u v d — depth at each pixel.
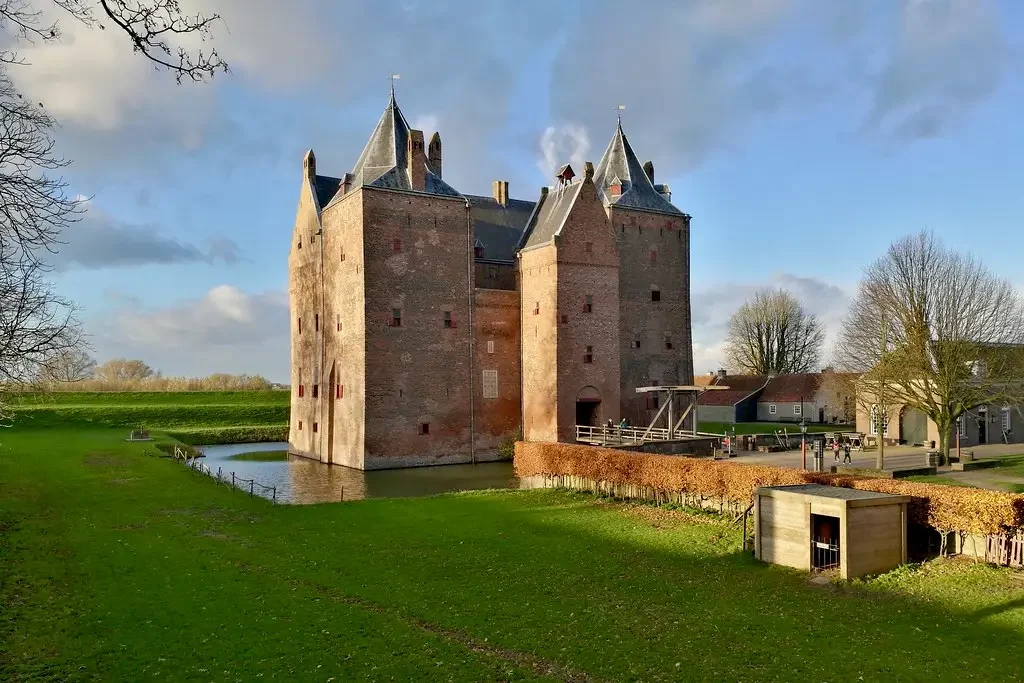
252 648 12.37
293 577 17.17
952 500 17.52
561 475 31.19
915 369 37.28
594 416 48.75
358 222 45.09
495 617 14.20
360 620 13.87
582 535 22.00
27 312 13.63
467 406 47.84
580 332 47.66
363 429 44.03
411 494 34.69
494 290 49.78
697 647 12.49
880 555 16.75
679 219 54.62
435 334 46.81
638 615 14.30
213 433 62.75
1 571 17.03
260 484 35.62
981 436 47.50
